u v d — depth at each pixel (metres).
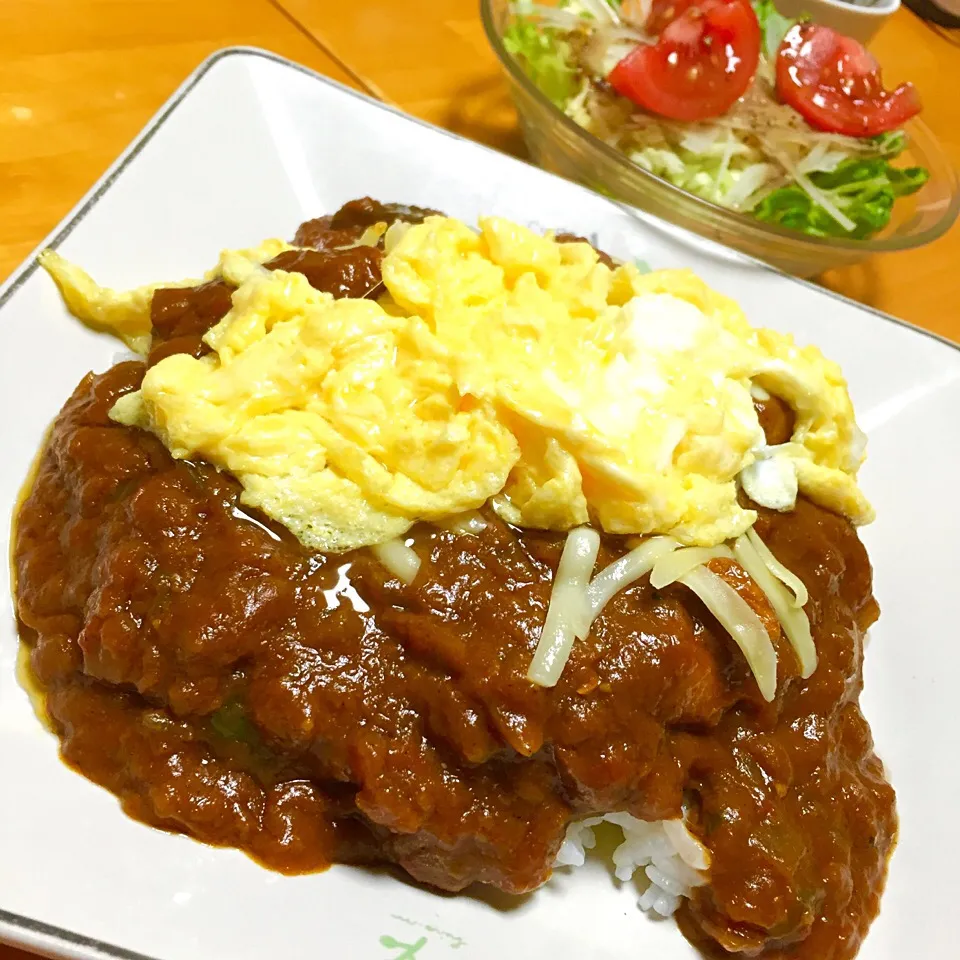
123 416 0.33
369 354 0.33
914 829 0.36
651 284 0.36
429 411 0.33
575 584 0.32
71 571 0.32
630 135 0.47
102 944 0.28
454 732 0.31
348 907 0.32
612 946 0.33
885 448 0.42
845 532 0.36
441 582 0.32
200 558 0.31
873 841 0.35
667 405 0.34
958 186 0.49
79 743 0.31
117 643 0.31
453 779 0.32
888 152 0.49
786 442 0.36
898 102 0.49
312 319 0.33
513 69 0.45
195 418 0.32
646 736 0.32
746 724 0.34
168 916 0.29
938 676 0.39
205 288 0.35
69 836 0.30
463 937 0.32
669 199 0.45
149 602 0.31
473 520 0.33
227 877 0.31
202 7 0.47
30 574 0.33
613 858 0.34
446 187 0.42
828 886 0.33
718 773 0.33
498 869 0.32
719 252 0.43
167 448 0.32
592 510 0.33
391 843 0.32
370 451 0.32
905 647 0.39
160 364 0.32
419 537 0.32
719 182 0.47
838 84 0.49
